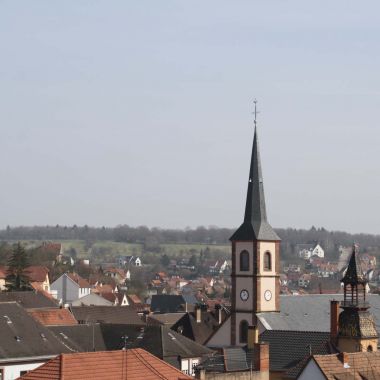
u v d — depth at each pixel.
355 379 115.94
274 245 182.25
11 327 148.00
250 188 183.38
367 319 143.25
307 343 146.62
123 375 93.88
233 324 181.25
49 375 91.06
